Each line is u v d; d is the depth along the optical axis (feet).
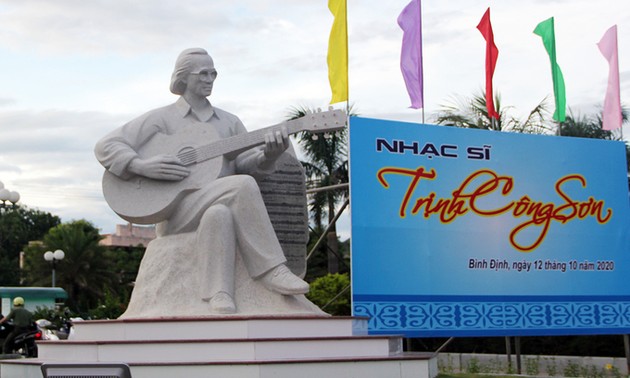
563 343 57.36
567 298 47.52
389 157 43.39
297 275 32.40
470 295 44.75
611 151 49.70
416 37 47.83
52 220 177.68
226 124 32.04
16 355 47.50
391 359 26.40
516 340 47.80
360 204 42.50
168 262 29.53
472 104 67.36
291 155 32.58
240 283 29.19
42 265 131.44
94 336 28.43
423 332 43.34
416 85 47.52
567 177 48.24
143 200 29.71
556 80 53.16
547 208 47.52
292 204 32.55
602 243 48.85
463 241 44.86
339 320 27.99
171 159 29.53
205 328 26.68
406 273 43.19
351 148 42.65
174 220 29.94
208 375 25.09
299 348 26.02
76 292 134.21
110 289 134.31
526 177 47.11
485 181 45.88
